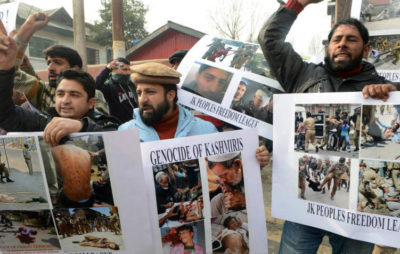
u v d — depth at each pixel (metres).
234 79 1.48
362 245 1.20
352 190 1.04
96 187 0.83
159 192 0.93
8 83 0.97
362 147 1.01
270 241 2.18
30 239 0.90
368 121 1.00
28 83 1.57
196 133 1.30
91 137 0.81
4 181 0.85
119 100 2.04
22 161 0.83
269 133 1.39
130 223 0.86
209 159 0.99
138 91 1.21
